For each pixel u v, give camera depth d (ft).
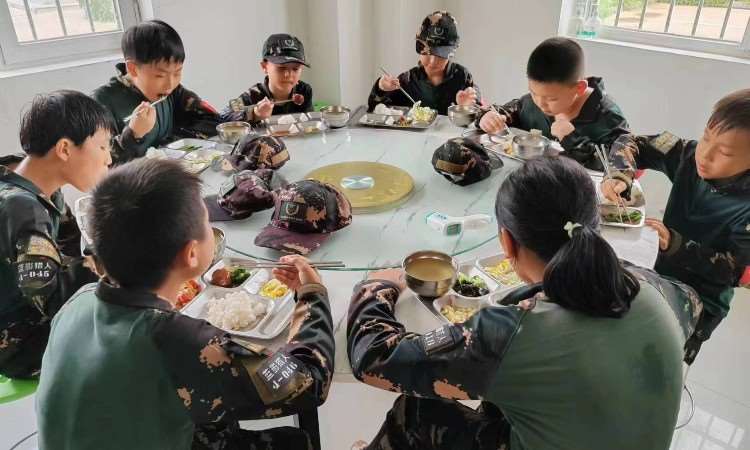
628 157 6.02
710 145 5.04
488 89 12.93
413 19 12.63
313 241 4.66
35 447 5.99
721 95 9.34
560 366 2.72
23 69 8.69
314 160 6.66
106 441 2.77
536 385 2.76
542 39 11.46
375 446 4.02
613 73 10.63
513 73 12.26
